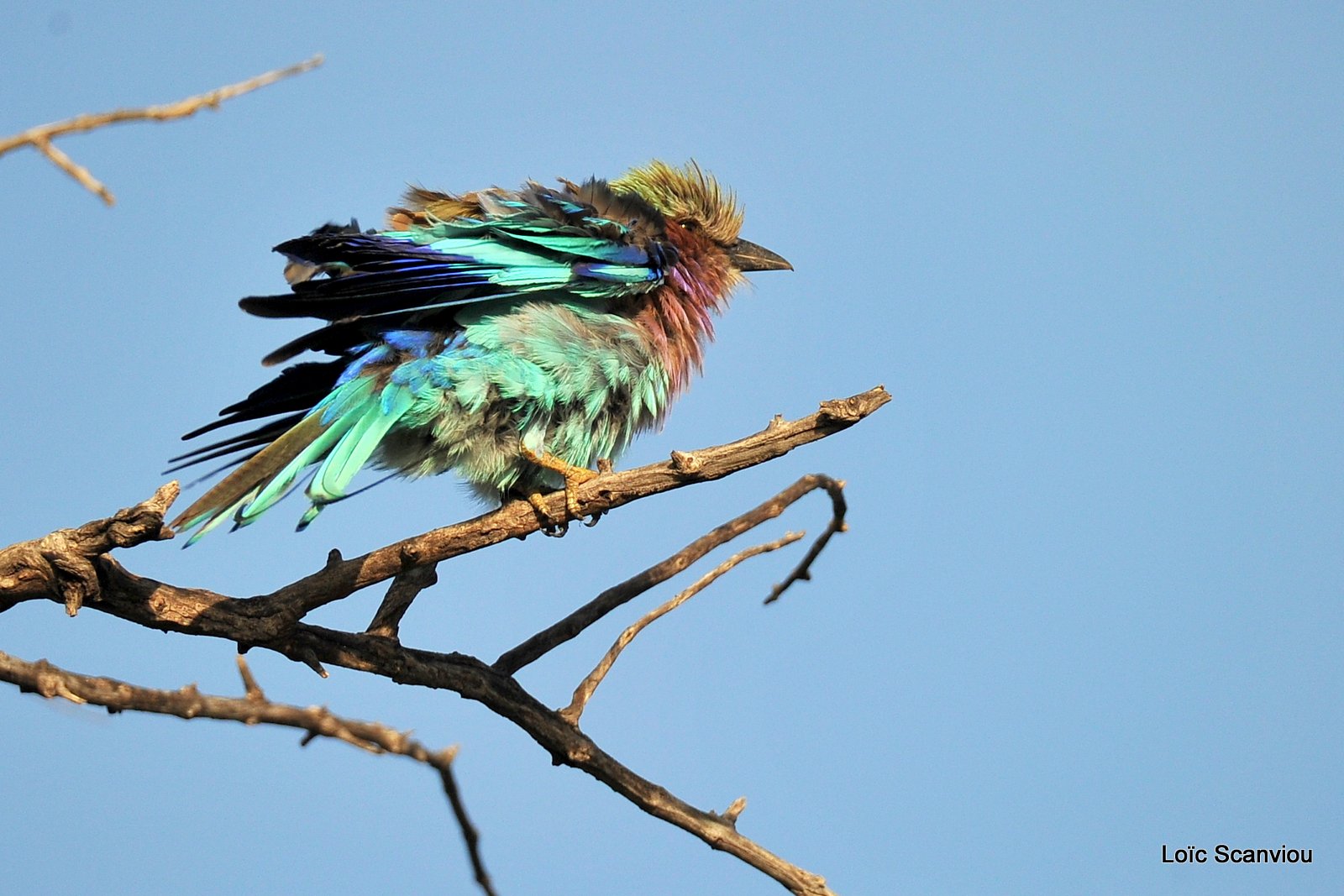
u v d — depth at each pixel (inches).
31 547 426.0
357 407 564.4
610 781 481.1
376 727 313.3
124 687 333.4
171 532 427.8
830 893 471.5
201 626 455.2
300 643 471.8
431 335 586.2
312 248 574.6
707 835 475.8
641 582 485.1
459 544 496.4
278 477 530.9
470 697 481.7
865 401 481.7
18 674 339.6
